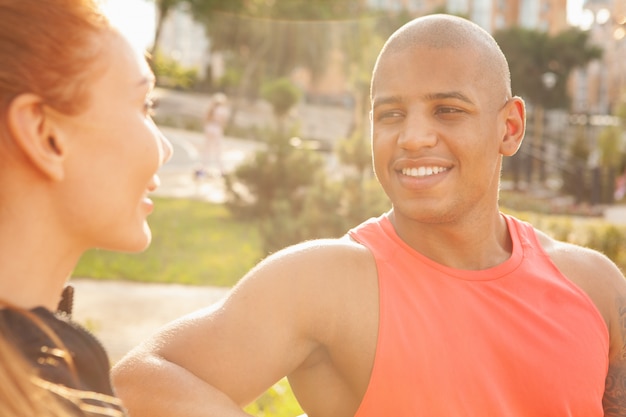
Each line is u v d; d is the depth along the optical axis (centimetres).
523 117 184
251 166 1329
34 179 95
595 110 5956
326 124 4653
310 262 166
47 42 93
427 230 175
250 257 1077
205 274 967
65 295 145
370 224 180
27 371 86
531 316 172
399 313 166
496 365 167
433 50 170
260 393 160
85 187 97
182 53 6838
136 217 104
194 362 152
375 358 164
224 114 2094
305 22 4038
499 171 184
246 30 4044
